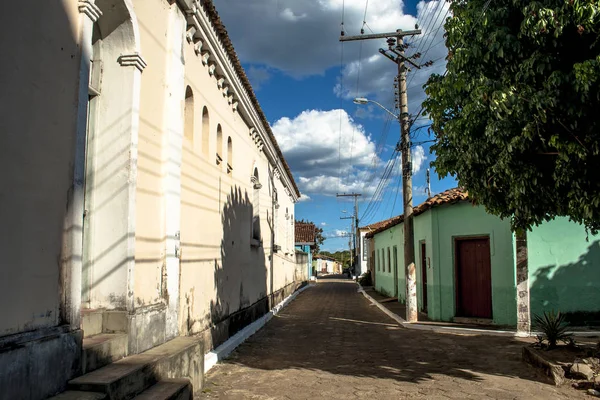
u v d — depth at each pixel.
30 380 3.53
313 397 6.03
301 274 34.88
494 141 5.86
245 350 9.33
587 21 4.90
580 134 5.40
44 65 3.90
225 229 9.86
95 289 5.30
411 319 13.00
